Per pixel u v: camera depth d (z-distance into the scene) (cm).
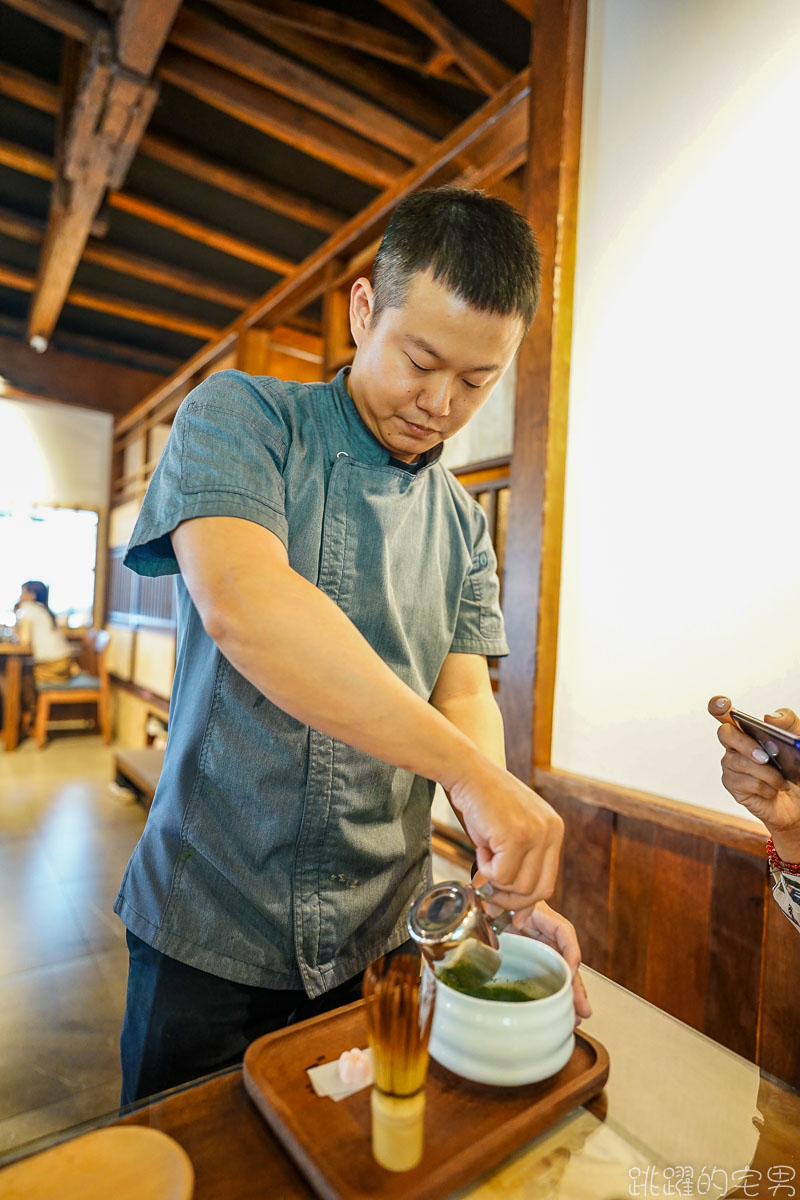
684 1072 74
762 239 142
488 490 230
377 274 82
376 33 279
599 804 162
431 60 291
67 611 670
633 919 156
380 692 67
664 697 156
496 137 224
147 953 93
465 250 73
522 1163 60
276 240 455
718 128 152
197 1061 92
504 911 67
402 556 102
